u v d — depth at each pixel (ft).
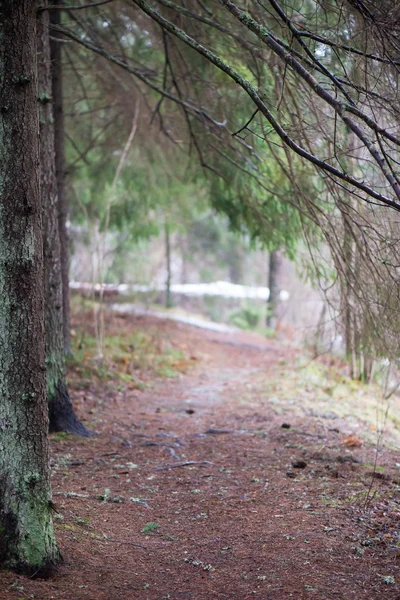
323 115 17.10
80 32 30.60
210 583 11.34
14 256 10.96
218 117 23.84
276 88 17.29
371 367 33.73
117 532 13.79
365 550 12.64
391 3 13.48
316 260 25.41
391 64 13.23
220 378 40.52
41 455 11.30
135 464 19.71
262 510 15.31
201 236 79.97
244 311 83.51
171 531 14.06
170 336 52.24
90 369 33.06
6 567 10.94
